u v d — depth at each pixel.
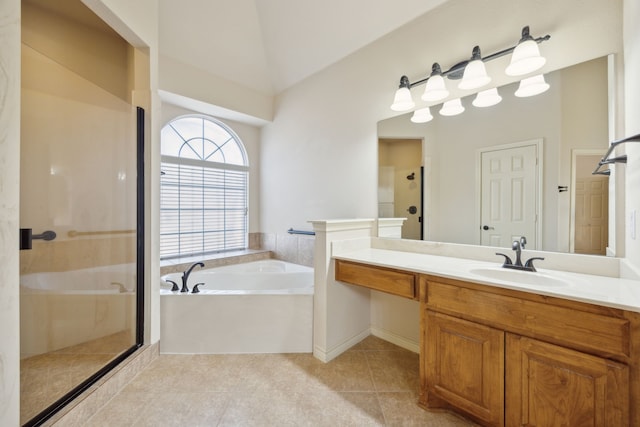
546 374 1.12
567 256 1.50
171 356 2.06
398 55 2.23
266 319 2.12
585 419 1.03
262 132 3.78
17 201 1.10
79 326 1.93
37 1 2.08
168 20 2.50
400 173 2.25
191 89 2.86
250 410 1.51
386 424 1.41
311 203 3.10
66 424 1.33
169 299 2.10
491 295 1.26
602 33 1.39
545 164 1.57
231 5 2.62
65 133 1.99
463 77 1.71
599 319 1.00
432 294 1.48
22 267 1.79
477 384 1.32
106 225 2.01
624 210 1.33
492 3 1.73
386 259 1.86
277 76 3.27
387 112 2.34
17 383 1.09
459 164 1.92
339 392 1.66
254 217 3.83
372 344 2.29
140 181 2.00
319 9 2.47
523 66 1.50
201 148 3.44
